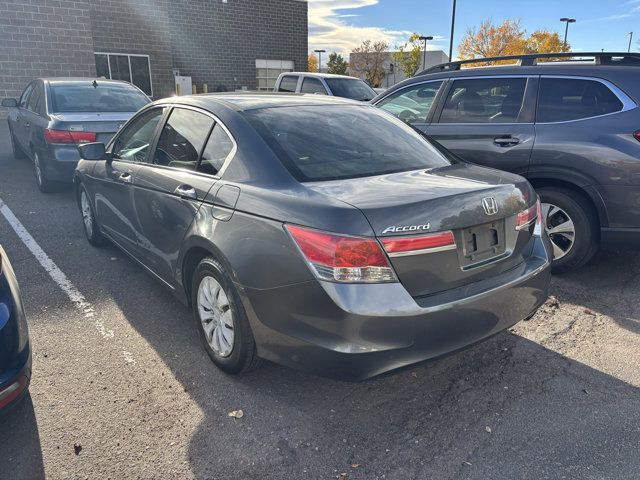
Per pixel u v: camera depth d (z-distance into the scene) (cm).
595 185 427
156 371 318
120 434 262
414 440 264
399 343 239
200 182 318
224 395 296
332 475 240
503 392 306
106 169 455
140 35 1738
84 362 325
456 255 256
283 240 253
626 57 441
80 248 536
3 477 233
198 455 250
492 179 297
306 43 2244
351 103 387
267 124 317
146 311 396
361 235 232
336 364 242
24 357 237
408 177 290
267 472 241
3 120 1366
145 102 805
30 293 424
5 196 755
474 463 249
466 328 259
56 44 1406
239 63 2067
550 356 345
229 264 277
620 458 253
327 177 283
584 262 459
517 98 473
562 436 269
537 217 316
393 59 3788
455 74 514
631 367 332
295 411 284
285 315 255
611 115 427
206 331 323
